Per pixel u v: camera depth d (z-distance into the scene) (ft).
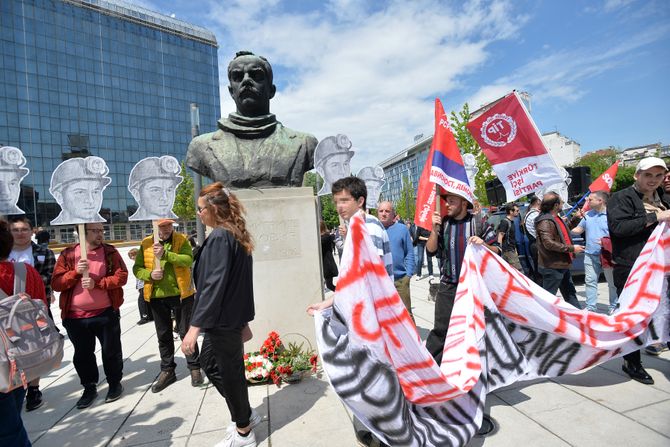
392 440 7.80
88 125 186.29
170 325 13.62
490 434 9.11
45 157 173.78
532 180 13.53
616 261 12.53
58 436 10.48
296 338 14.19
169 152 212.23
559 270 16.17
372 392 7.91
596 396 10.69
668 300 11.49
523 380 11.73
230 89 16.05
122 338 20.54
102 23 191.52
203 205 9.09
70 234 176.45
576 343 11.05
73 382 14.87
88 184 12.35
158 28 210.38
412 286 31.42
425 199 15.99
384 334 8.39
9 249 8.36
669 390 10.82
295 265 14.33
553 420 9.58
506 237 21.09
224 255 8.50
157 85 209.46
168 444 9.65
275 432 9.71
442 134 11.40
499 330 10.64
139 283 23.15
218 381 9.50
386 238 11.80
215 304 8.28
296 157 15.52
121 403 12.33
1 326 7.13
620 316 11.46
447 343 10.18
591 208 18.56
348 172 15.14
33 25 171.73
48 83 175.42
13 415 7.39
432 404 8.77
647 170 11.44
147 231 200.64
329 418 10.30
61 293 12.34
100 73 190.49
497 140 14.05
